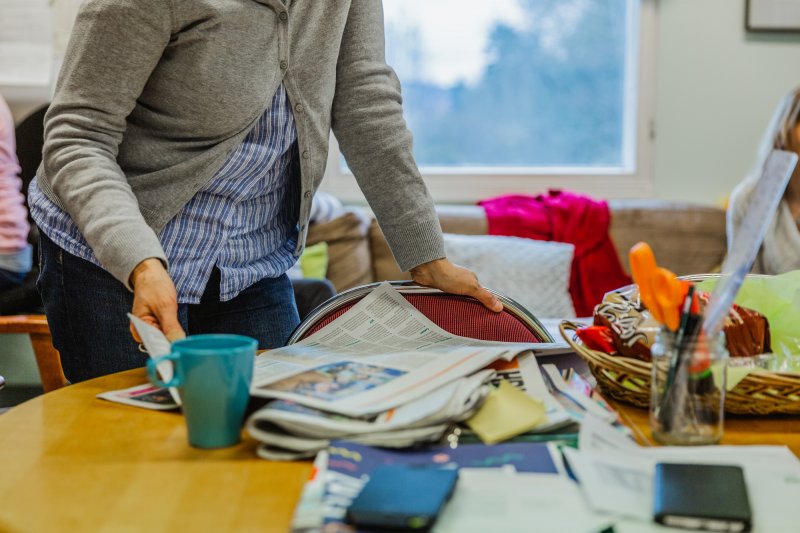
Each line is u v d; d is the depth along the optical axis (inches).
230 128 45.4
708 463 26.0
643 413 34.5
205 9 42.5
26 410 33.7
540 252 118.4
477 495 23.7
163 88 44.4
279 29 45.7
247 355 28.9
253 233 50.6
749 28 133.0
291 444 27.7
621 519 22.5
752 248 29.0
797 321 36.2
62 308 45.9
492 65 137.0
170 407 33.8
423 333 42.3
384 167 48.8
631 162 136.5
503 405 30.8
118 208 39.6
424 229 47.4
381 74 50.1
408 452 27.3
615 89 137.4
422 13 135.8
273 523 22.8
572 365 38.2
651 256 29.5
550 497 23.7
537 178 135.6
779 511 23.2
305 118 47.4
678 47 134.0
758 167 97.0
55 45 118.0
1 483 25.9
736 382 31.0
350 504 22.0
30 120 100.8
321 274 117.0
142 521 23.0
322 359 37.0
